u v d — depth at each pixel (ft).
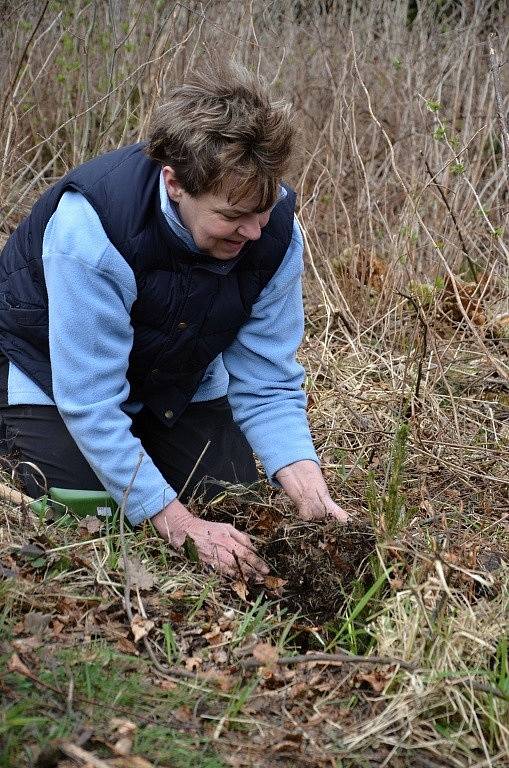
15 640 6.56
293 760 6.05
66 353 7.49
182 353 8.09
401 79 15.89
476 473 9.84
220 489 9.09
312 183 15.44
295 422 8.37
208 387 9.06
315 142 15.52
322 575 7.65
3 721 5.73
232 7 15.34
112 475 7.77
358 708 6.61
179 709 6.29
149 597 7.37
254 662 6.75
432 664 6.79
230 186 6.71
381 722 6.41
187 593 7.50
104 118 14.93
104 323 7.47
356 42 16.16
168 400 8.64
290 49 15.94
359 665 6.87
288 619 7.48
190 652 6.95
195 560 7.86
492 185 15.43
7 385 8.60
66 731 5.83
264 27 16.14
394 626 7.19
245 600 7.48
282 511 8.69
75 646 6.66
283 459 8.21
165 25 14.15
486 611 7.34
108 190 7.32
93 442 7.69
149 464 7.89
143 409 8.87
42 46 15.62
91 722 5.98
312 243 13.82
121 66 14.84
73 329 7.43
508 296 13.10
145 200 7.30
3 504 8.24
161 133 6.87
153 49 14.33
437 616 7.00
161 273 7.55
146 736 5.97
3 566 7.36
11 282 8.34
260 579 7.72
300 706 6.51
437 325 12.97
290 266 8.04
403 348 12.43
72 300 7.37
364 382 11.94
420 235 14.55
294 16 16.90
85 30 15.57
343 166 15.17
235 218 6.97
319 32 15.75
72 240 7.29
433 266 13.73
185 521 7.95
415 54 15.92
